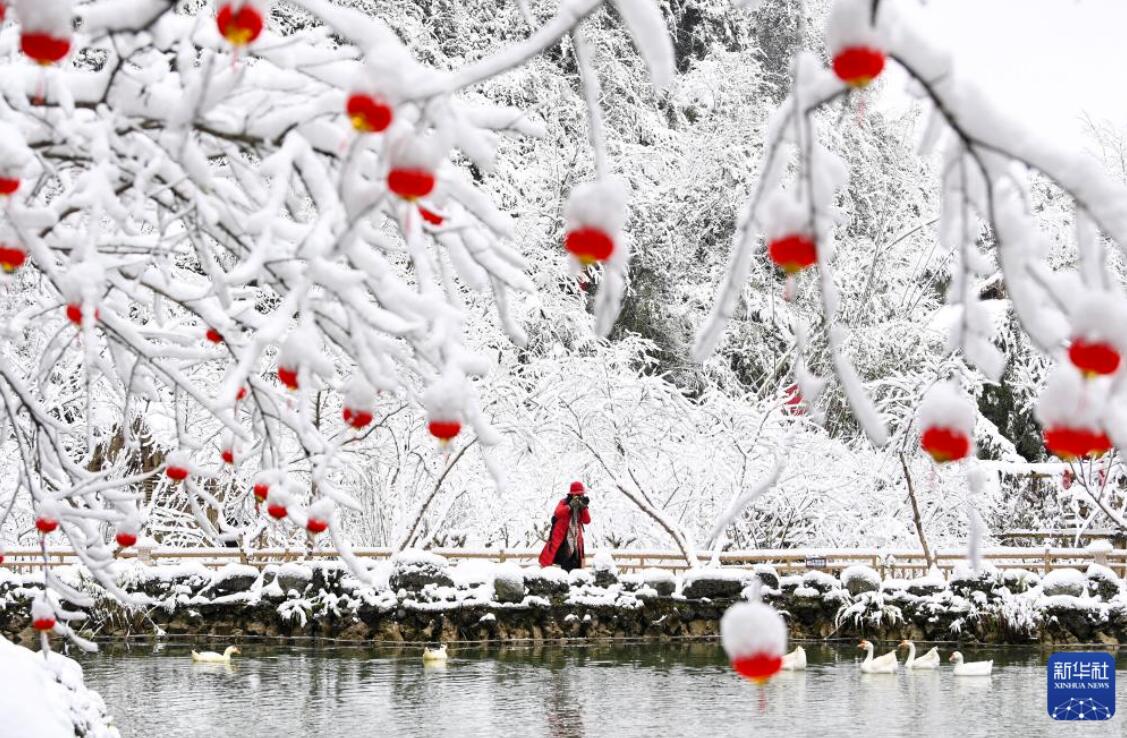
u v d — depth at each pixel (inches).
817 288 876.0
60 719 235.3
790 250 77.9
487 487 719.1
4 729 213.8
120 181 157.9
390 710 416.2
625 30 1026.1
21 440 204.2
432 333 131.2
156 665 530.3
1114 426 73.0
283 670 516.7
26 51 96.1
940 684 485.4
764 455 743.1
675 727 388.2
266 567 644.7
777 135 80.2
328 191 138.3
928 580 640.4
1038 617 619.5
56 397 586.6
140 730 378.6
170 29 151.6
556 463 749.9
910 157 1026.1
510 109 166.6
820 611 645.3
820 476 753.0
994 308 918.4
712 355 1003.9
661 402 764.6
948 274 983.6
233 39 90.0
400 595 613.0
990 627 619.8
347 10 117.6
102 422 616.1
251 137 141.7
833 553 662.5
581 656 567.8
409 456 710.5
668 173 1031.6
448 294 157.6
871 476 766.5
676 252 1014.4
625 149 984.9
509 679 493.7
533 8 954.1
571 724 392.8
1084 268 77.0
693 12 1156.5
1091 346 70.3
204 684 475.5
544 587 625.9
